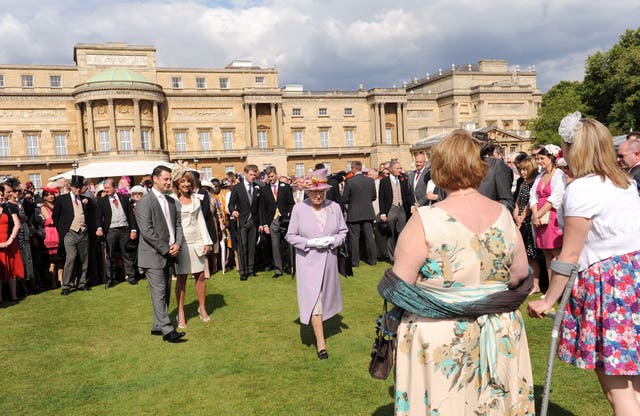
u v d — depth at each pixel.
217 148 65.25
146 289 12.20
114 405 5.61
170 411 5.39
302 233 7.02
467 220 3.02
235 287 11.91
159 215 7.82
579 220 3.54
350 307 9.41
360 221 13.60
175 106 63.62
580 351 3.62
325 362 6.62
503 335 3.03
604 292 3.52
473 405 3.00
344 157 72.25
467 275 2.99
